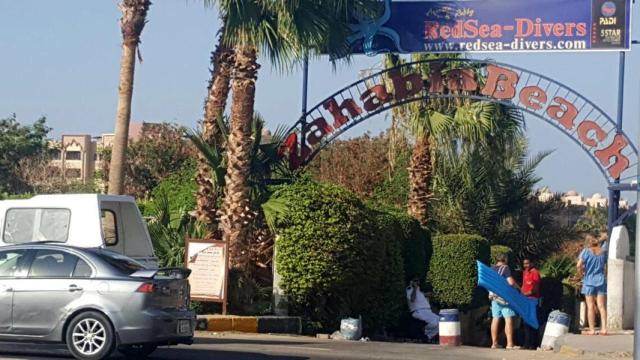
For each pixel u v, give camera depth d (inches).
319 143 959.6
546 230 1349.7
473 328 985.5
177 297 522.0
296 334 770.8
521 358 615.5
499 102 949.8
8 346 584.1
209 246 756.6
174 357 555.5
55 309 505.7
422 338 885.2
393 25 953.5
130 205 612.1
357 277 799.1
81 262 513.7
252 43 810.2
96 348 500.1
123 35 831.7
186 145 1503.4
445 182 1277.1
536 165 1332.4
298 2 840.9
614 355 613.6
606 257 807.1
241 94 802.2
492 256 1095.0
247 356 571.5
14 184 1984.5
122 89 830.5
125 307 498.9
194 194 880.9
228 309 775.7
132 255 610.9
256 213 814.5
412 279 948.6
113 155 830.5
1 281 514.0
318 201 785.6
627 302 828.6
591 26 935.0
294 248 778.8
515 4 943.7
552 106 939.3
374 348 668.1
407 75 965.2
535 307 738.2
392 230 869.2
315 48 876.6
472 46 948.6
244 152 796.6
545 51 941.2
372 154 1435.8
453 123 1120.2
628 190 917.8
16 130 2101.4
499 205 1299.2
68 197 585.0
